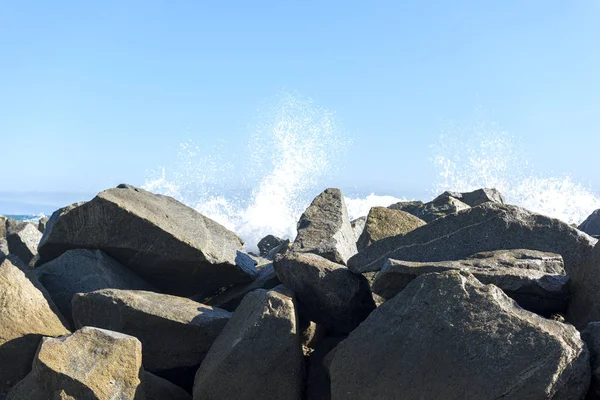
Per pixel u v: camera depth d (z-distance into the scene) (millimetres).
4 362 5684
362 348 4703
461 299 4512
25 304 5961
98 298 6043
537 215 6129
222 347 5363
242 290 7504
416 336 4516
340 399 4648
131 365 4926
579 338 4246
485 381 4078
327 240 7449
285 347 5102
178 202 8289
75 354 4910
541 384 3949
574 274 5441
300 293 6012
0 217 12977
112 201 7105
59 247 7426
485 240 6027
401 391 4379
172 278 7465
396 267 5414
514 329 4219
